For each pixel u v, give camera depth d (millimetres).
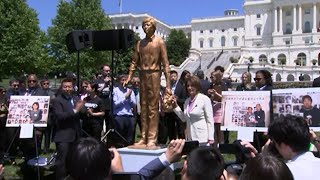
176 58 87188
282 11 94750
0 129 10641
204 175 2820
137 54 8508
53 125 9422
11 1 38438
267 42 97688
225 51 93438
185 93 11461
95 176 2771
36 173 9336
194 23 114875
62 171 7949
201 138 7844
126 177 3334
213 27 113000
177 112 8406
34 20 40281
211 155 2908
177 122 12328
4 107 10375
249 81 10156
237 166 4363
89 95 11711
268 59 76875
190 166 2869
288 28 94938
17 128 10156
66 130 8180
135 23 103625
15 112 8844
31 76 11211
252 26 100062
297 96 6887
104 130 14266
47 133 11727
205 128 7883
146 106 8438
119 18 103500
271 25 97812
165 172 7363
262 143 8109
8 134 10570
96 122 11547
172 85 12633
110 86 12109
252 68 59406
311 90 6812
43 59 41219
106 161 2832
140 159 8023
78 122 8453
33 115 8828
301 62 74125
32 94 11156
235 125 7379
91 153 2795
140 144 8445
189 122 8031
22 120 8789
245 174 2572
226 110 7520
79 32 11172
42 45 42938
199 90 8078
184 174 2924
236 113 7418
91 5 48594
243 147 4711
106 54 45531
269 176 2463
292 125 3801
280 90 7074
